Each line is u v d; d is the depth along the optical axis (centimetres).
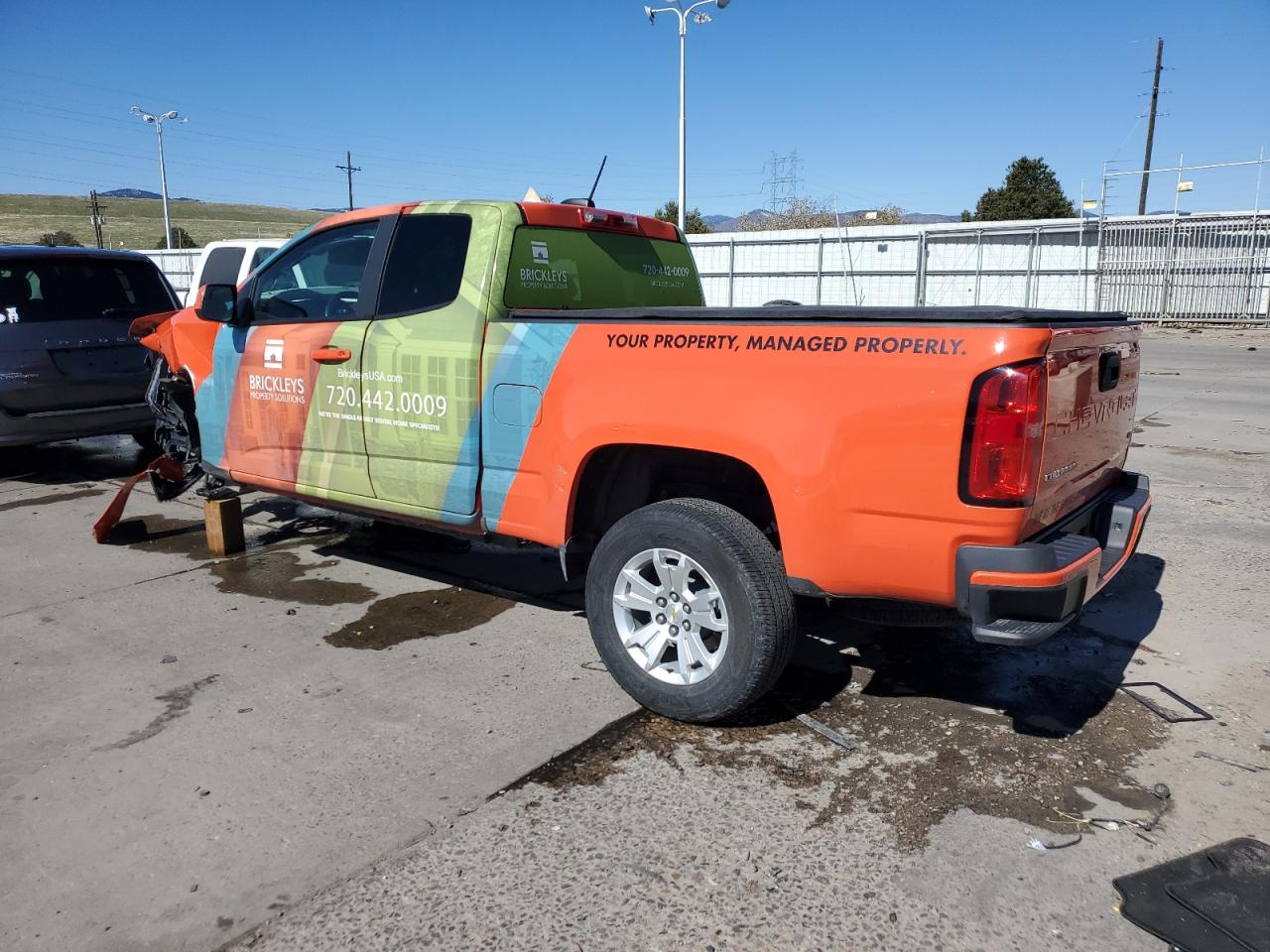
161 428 618
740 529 327
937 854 270
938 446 282
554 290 425
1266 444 905
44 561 556
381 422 432
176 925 243
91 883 260
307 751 330
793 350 307
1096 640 429
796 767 319
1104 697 371
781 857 269
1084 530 354
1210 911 244
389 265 434
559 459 368
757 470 316
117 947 236
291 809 294
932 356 282
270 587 508
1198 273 2478
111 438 1005
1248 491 715
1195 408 1143
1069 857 268
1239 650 417
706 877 261
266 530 623
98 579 522
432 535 612
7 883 260
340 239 460
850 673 395
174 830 283
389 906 250
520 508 387
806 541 309
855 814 290
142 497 723
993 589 279
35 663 407
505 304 398
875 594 305
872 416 292
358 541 595
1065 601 281
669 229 512
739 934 238
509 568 542
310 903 251
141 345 784
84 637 438
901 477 289
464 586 511
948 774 313
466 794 302
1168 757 324
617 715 357
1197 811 291
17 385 719
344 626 451
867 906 248
